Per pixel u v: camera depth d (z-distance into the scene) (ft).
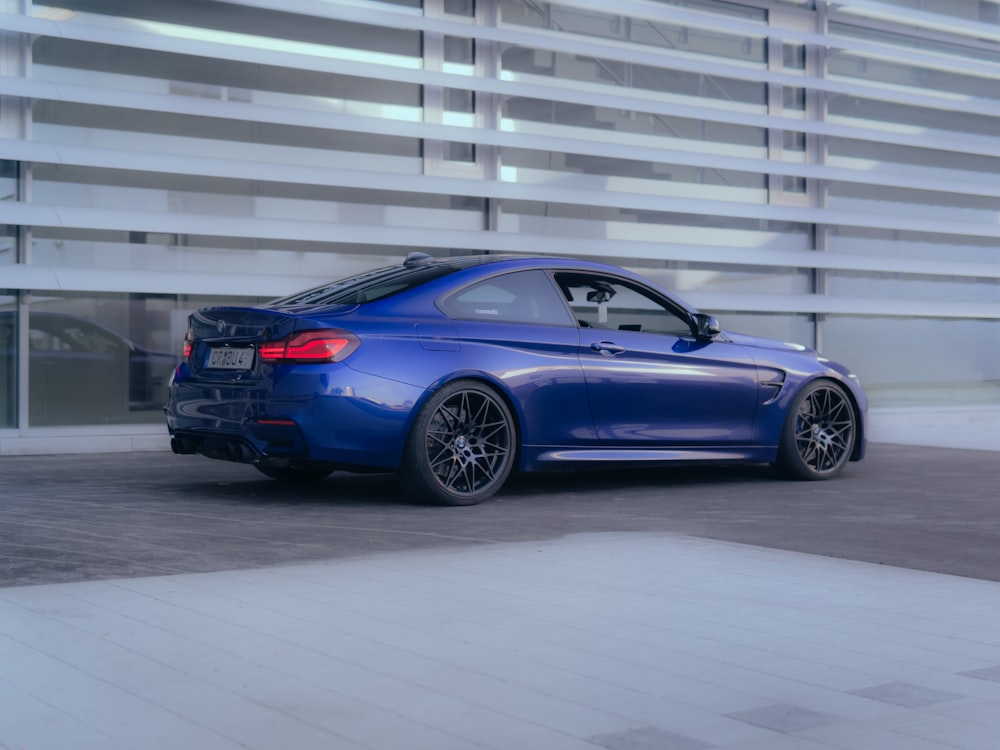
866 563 12.59
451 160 27.89
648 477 21.17
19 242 23.62
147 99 24.34
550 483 20.22
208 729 7.04
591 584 11.30
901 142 33.58
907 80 34.14
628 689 7.96
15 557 12.42
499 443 17.69
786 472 20.66
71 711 7.34
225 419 16.78
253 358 16.67
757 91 31.99
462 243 27.48
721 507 17.19
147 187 24.76
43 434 23.84
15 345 23.61
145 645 8.88
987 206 35.24
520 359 17.70
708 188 31.14
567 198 28.78
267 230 25.50
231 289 25.20
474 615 9.98
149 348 24.81
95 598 10.44
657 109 29.99
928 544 13.88
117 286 24.09
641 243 29.58
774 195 32.01
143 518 15.29
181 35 25.09
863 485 20.07
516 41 28.09
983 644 9.24
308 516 15.74
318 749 6.73
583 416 18.33
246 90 25.72
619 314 19.43
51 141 23.82
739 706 7.63
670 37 30.68
